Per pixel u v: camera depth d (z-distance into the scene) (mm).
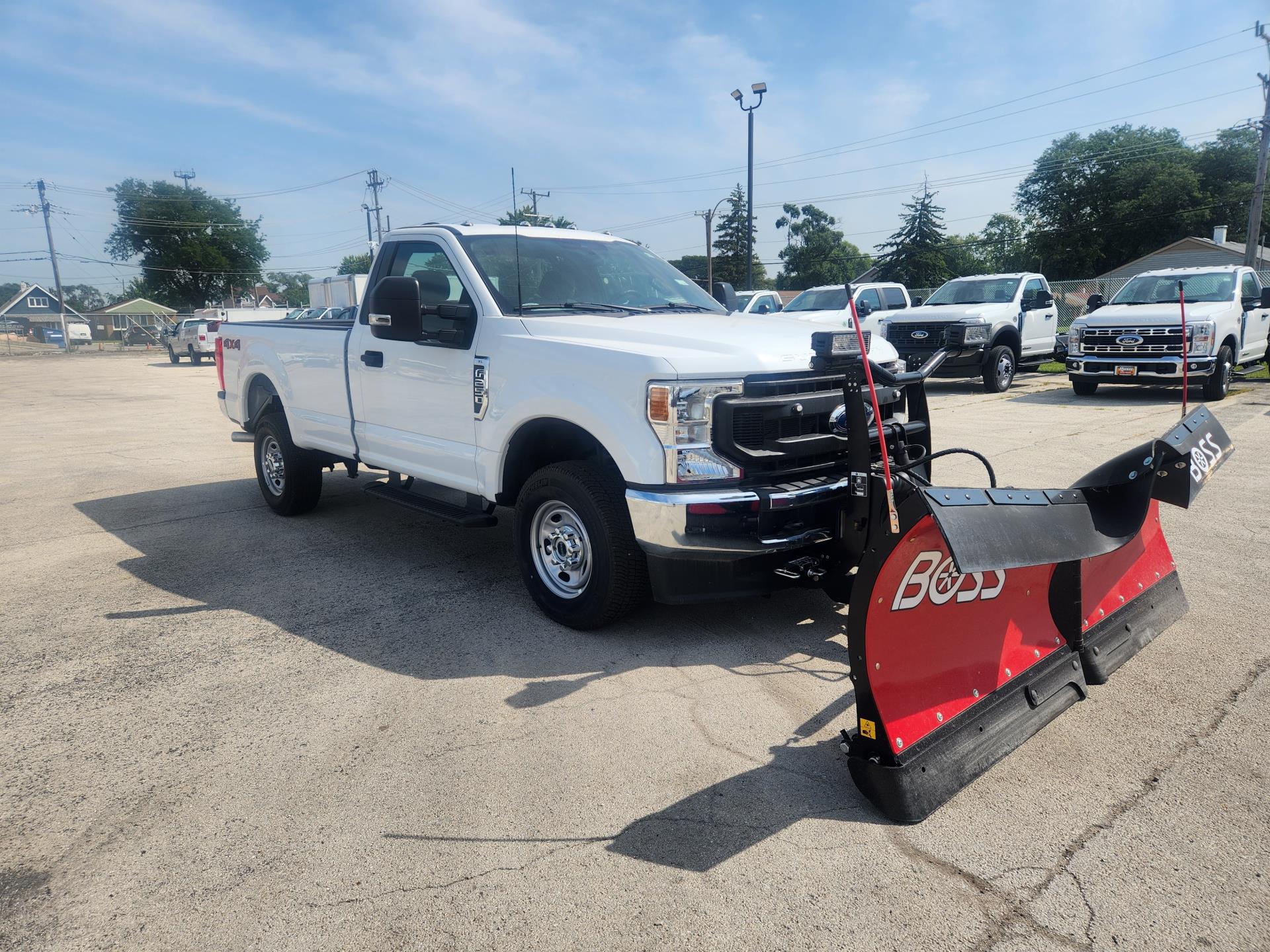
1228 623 4320
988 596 3051
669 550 3771
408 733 3426
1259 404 12156
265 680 3951
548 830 2762
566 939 2271
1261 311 14422
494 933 2303
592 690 3760
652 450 3783
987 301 16047
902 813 2701
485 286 4797
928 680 2889
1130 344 13078
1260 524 6035
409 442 5316
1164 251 51594
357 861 2629
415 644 4344
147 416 15336
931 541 2639
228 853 2682
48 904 2463
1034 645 3354
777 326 4629
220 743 3377
